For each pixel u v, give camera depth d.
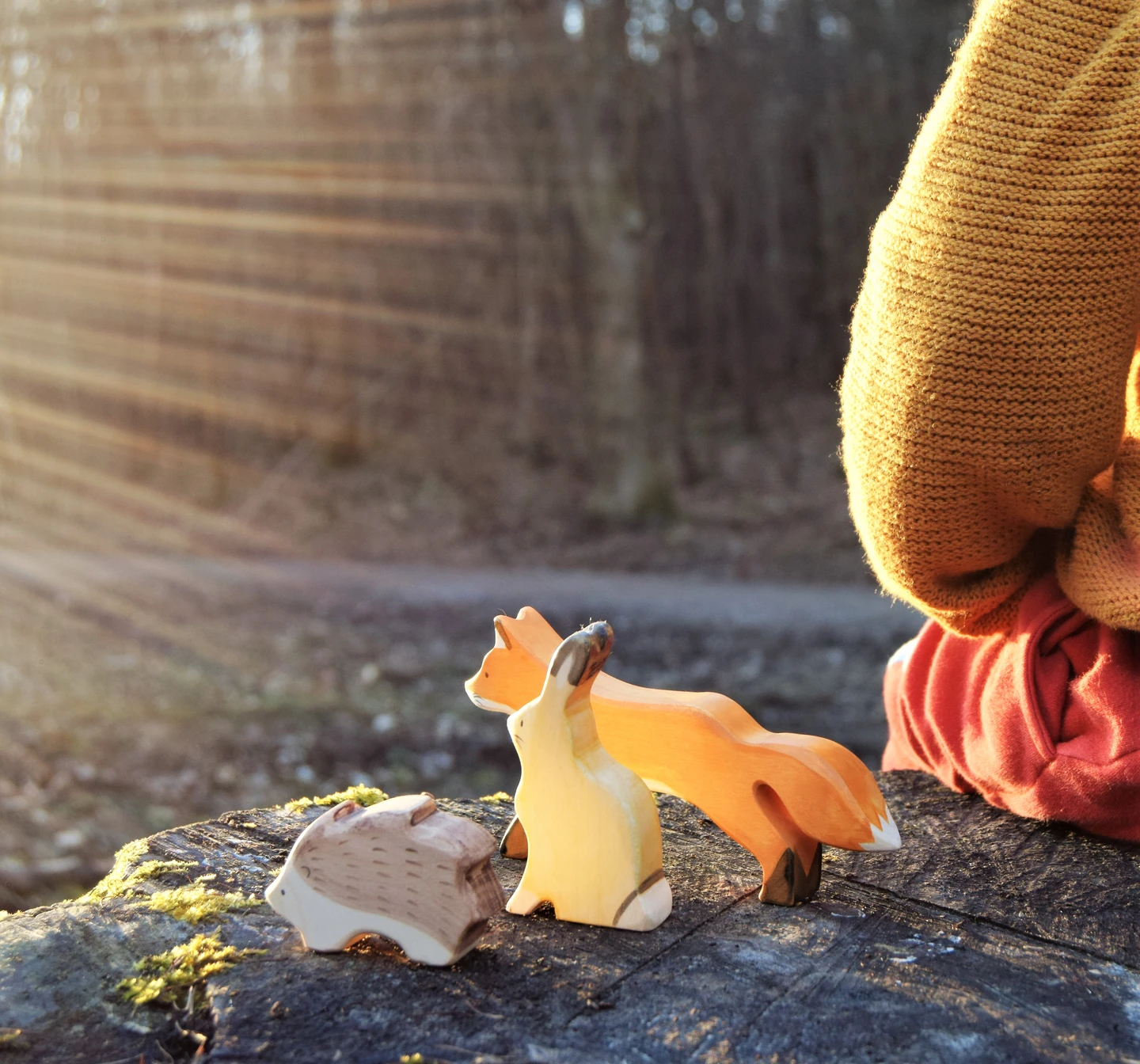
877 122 4.47
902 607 2.10
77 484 4.00
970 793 0.48
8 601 2.37
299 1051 0.32
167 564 2.89
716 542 2.82
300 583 2.56
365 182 4.08
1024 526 0.42
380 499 3.47
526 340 3.85
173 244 4.08
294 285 4.03
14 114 4.15
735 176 4.52
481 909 0.36
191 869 0.42
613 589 2.43
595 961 0.36
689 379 4.31
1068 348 0.38
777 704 1.55
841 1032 0.33
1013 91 0.38
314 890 0.37
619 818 0.38
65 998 0.35
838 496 3.10
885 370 0.40
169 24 3.87
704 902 0.40
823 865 0.42
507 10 3.50
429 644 1.98
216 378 4.04
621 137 3.05
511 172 3.89
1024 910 0.39
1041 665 0.44
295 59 3.99
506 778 1.31
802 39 4.46
